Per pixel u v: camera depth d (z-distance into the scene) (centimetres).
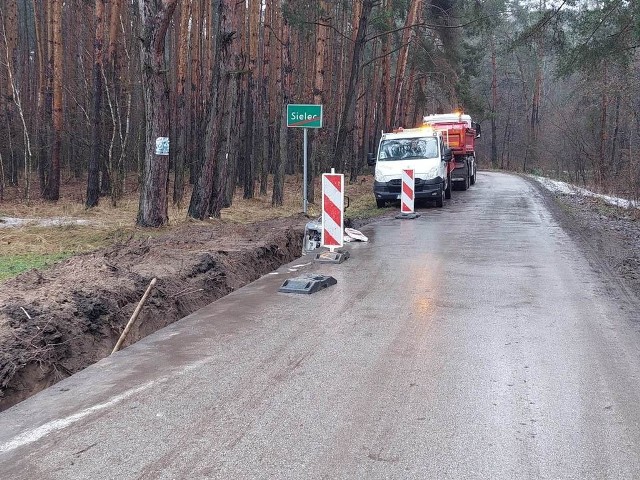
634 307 703
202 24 2783
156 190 1337
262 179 2695
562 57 1688
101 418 407
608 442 372
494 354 535
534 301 730
